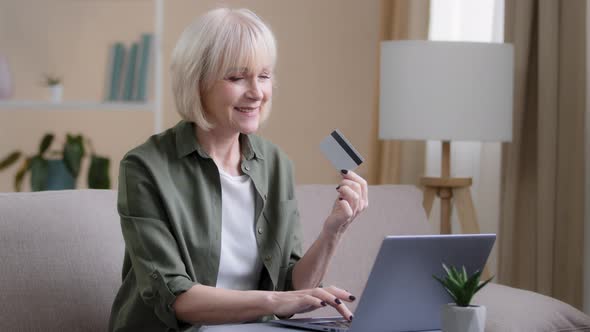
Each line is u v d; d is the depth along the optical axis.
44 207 2.05
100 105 4.23
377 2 4.53
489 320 2.13
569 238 3.14
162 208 1.80
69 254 2.03
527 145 3.33
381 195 2.68
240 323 1.66
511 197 3.29
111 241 2.11
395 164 3.87
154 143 1.87
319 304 1.58
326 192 2.56
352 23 4.56
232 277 1.89
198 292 1.68
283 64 4.60
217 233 1.85
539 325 2.14
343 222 1.82
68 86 4.76
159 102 4.24
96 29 4.75
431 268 1.57
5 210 2.01
